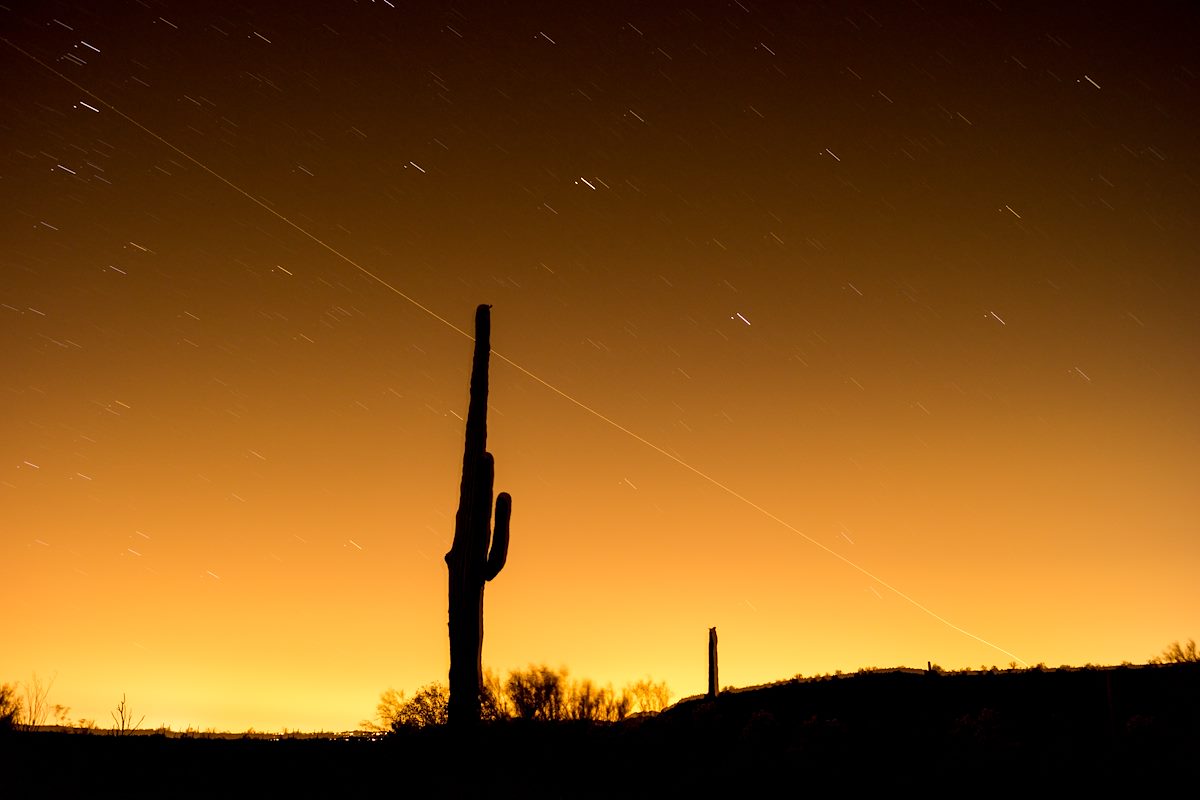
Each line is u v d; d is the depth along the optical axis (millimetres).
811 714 23703
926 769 15742
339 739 13523
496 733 13734
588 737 15094
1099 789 13328
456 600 8898
